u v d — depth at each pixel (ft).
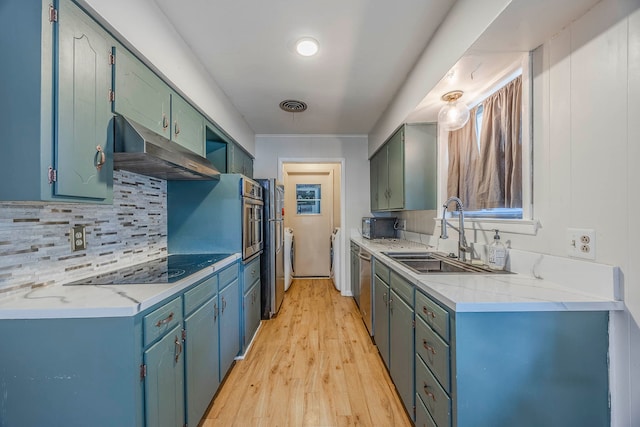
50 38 3.35
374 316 8.50
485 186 6.24
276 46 6.34
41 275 4.25
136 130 4.35
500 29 4.13
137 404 3.55
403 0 4.99
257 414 5.74
